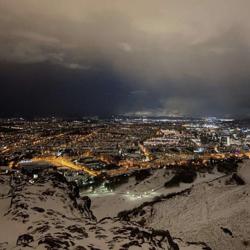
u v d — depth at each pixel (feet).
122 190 290.35
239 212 167.22
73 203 130.41
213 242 139.13
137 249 70.59
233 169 321.11
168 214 192.65
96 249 68.74
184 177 301.84
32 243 72.59
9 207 109.70
